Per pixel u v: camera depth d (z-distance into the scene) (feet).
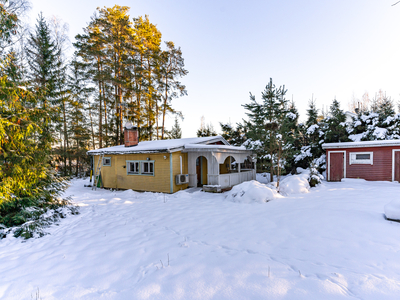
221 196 31.40
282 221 17.94
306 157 54.85
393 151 36.19
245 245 13.94
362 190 28.37
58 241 16.61
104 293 9.48
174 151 36.11
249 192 26.99
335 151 41.42
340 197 24.72
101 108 73.72
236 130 71.67
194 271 10.68
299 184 31.30
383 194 24.86
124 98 69.56
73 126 71.41
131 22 70.49
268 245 13.73
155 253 13.32
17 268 12.24
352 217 17.02
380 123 47.93
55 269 11.96
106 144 75.15
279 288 8.81
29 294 9.68
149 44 74.90
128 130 45.11
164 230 17.75
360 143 38.45
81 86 72.59
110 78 61.26
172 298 8.74
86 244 15.53
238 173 41.68
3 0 28.12
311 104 66.69
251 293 8.65
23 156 20.13
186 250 13.53
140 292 9.27
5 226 19.45
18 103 19.80
